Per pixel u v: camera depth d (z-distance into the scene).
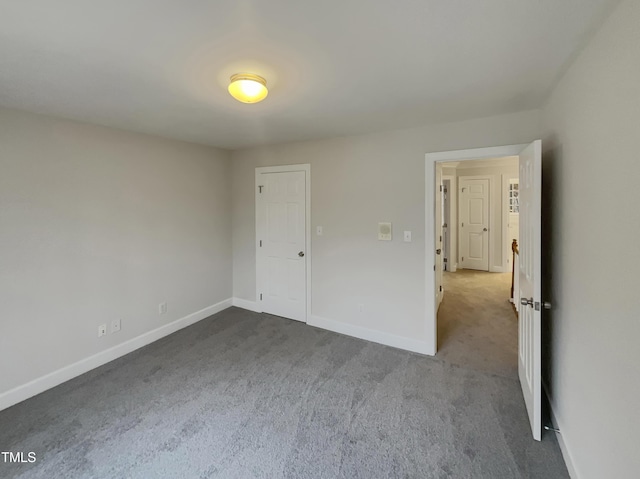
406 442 1.95
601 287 1.36
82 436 2.02
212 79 1.90
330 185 3.60
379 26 1.36
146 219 3.35
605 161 1.32
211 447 1.92
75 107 2.38
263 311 4.29
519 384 2.56
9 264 2.37
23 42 1.47
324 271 3.71
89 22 1.32
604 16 1.29
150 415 2.22
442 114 2.62
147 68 1.75
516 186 6.68
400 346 3.25
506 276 6.38
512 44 1.52
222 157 4.27
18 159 2.40
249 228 4.33
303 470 1.75
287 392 2.49
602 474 1.34
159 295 3.51
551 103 2.17
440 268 4.58
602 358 1.35
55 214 2.62
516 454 1.85
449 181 6.82
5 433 2.05
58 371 2.64
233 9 1.23
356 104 2.37
